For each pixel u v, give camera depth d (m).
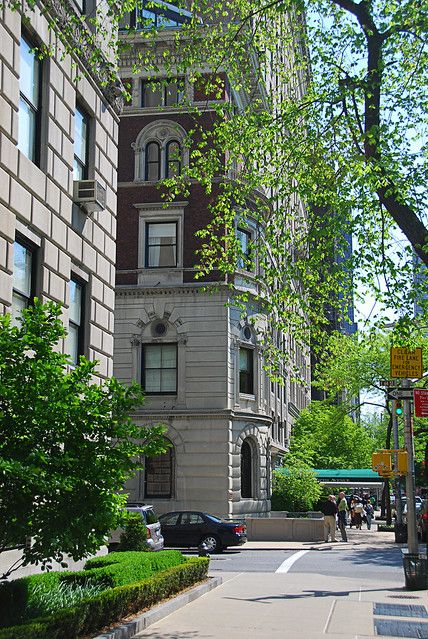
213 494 37.09
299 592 16.17
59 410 9.76
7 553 14.17
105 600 10.44
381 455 17.83
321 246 15.65
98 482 9.83
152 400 38.59
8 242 14.42
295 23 16.70
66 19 17.67
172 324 38.97
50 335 10.39
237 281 38.75
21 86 15.95
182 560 16.70
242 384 39.72
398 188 13.22
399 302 14.58
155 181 40.12
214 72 17.12
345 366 45.75
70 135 18.28
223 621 12.13
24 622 9.30
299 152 16.28
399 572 22.06
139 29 37.78
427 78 14.59
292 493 41.78
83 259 19.05
